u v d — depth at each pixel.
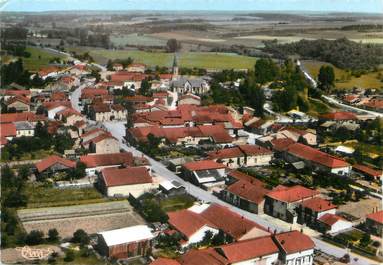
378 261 82.69
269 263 79.12
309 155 130.00
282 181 119.00
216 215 91.38
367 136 151.50
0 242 82.69
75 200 104.69
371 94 188.00
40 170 116.25
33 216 96.00
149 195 105.81
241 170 126.62
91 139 140.00
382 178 119.00
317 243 89.06
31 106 183.38
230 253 75.94
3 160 126.94
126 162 122.94
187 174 119.06
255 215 101.25
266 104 194.12
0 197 100.75
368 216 94.75
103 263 78.00
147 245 81.81
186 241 85.06
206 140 151.50
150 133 144.88
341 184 115.88
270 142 143.12
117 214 98.75
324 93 194.00
